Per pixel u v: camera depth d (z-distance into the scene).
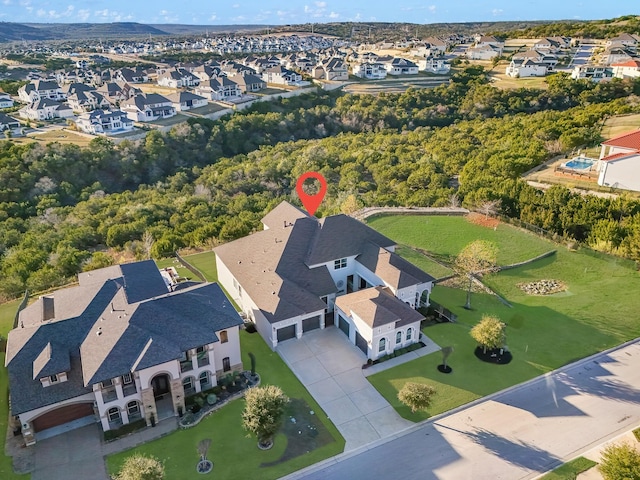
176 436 28.73
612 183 64.31
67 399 27.91
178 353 28.95
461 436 28.67
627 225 53.09
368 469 26.47
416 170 83.19
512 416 30.20
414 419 30.02
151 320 30.34
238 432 29.11
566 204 58.62
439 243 54.88
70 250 55.12
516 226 59.38
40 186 78.94
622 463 23.31
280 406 27.81
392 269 40.09
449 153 88.75
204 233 57.09
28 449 27.80
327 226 43.31
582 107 103.50
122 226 62.56
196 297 33.34
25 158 82.56
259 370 34.59
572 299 43.78
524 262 50.28
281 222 47.31
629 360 35.50
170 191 85.50
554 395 32.00
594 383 33.16
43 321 32.75
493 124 102.94
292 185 86.44
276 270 40.06
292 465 26.72
